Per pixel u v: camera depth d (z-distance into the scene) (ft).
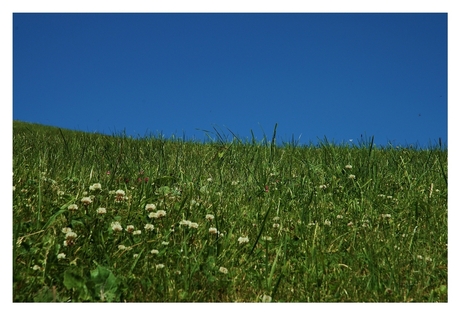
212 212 3.86
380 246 3.40
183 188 4.52
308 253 3.21
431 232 3.66
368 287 2.83
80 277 2.50
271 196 4.45
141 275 2.81
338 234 3.66
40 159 4.93
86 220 3.24
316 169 5.20
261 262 3.15
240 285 2.87
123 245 3.02
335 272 3.03
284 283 2.87
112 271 2.74
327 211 4.16
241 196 4.48
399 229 3.79
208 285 2.77
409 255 3.29
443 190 4.71
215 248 3.17
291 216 4.00
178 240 3.29
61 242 3.01
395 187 4.89
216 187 4.66
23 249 2.82
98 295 2.51
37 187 3.91
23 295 2.48
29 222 3.18
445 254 3.30
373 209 4.22
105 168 5.20
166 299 2.62
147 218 3.43
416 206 4.00
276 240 3.47
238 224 3.71
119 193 3.61
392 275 2.87
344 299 2.75
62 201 3.66
